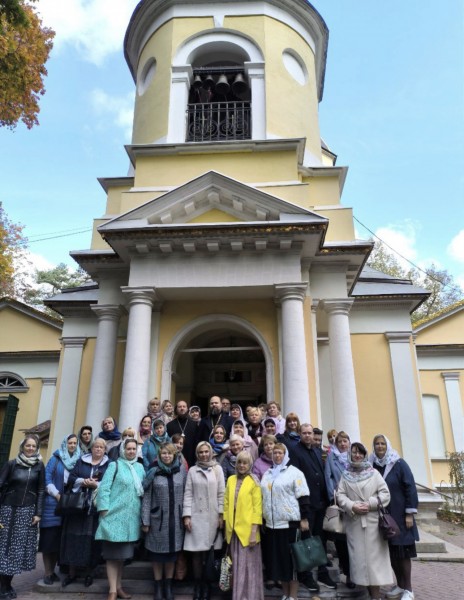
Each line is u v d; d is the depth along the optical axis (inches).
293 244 411.5
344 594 238.1
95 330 549.6
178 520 230.2
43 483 257.6
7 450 690.2
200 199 433.1
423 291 556.4
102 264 461.4
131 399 384.8
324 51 663.8
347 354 428.1
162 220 425.4
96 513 251.8
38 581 262.4
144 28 616.1
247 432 284.4
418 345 749.9
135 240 410.9
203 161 491.5
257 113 519.5
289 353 387.9
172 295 430.9
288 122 534.0
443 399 731.4
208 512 228.8
